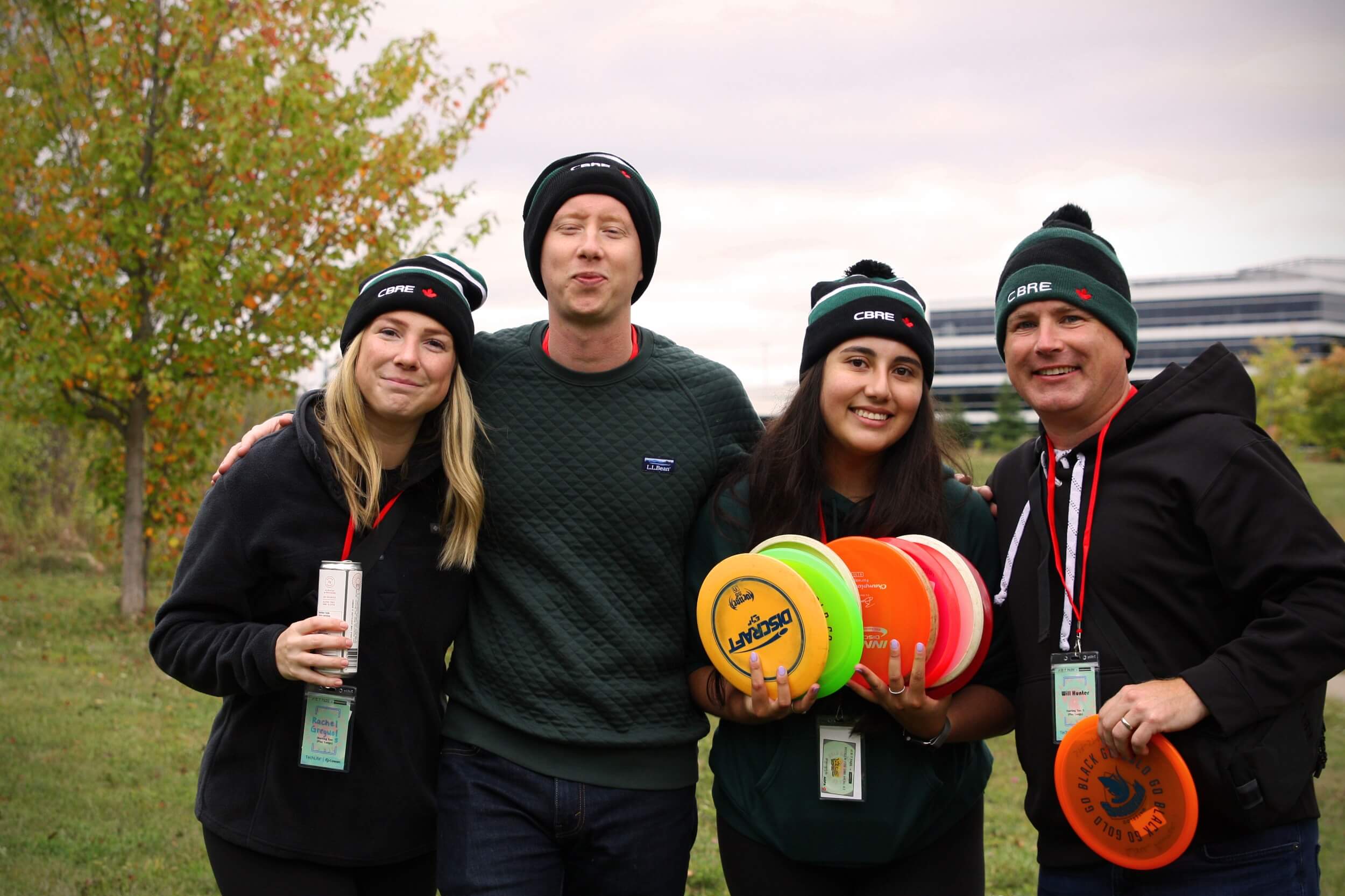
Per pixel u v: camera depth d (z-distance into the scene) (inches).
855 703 111.3
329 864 110.5
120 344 420.5
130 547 466.3
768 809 111.3
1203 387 102.6
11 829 213.2
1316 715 96.3
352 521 110.4
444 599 115.4
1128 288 109.5
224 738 110.9
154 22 429.7
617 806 113.7
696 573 121.2
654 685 117.0
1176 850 92.2
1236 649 92.1
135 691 340.8
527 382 119.9
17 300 424.8
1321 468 1499.8
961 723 110.1
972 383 3983.8
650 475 117.2
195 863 202.2
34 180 419.5
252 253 420.8
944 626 107.9
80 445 583.2
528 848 112.0
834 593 104.3
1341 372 2201.0
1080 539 104.9
